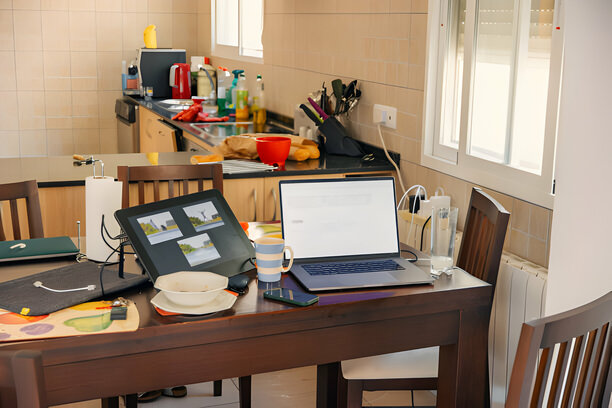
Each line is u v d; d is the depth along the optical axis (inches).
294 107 162.2
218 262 74.4
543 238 89.2
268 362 65.3
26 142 227.5
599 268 68.1
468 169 104.7
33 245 81.8
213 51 226.2
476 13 101.9
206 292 62.5
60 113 229.1
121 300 65.2
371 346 69.4
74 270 73.0
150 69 222.8
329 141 137.8
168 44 237.6
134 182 107.7
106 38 229.0
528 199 91.6
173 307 63.0
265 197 122.2
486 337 74.1
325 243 78.2
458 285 72.4
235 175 119.0
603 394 56.8
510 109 96.2
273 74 180.9
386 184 80.4
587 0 67.1
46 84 225.8
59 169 120.6
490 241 81.0
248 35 203.3
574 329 49.1
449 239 75.2
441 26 110.8
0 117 223.3
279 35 175.0
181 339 61.2
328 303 66.1
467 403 75.4
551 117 86.7
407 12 118.5
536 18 90.0
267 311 63.8
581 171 69.6
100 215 76.6
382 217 80.1
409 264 77.5
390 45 124.6
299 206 77.9
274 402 103.5
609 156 66.2
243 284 69.1
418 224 104.3
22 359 42.0
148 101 214.4
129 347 59.6
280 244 71.8
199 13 236.4
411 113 120.2
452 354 74.1
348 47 140.0
